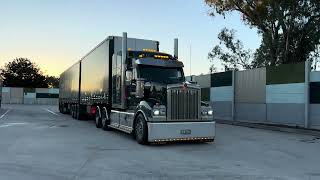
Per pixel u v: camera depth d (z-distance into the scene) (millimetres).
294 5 26234
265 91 23172
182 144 14016
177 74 15328
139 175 8688
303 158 11328
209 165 10000
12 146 12992
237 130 19906
